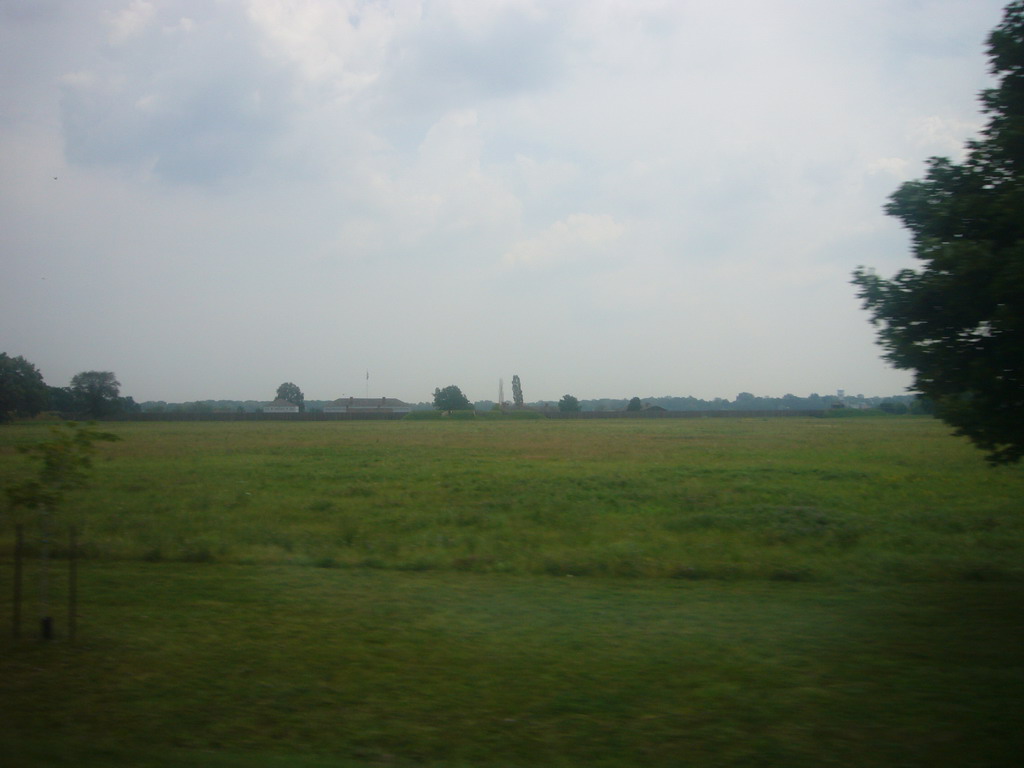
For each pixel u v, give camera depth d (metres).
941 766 4.78
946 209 8.20
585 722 5.50
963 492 20.61
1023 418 7.99
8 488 7.48
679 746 5.10
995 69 8.34
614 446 41.97
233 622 8.26
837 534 14.02
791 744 5.11
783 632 7.88
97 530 14.62
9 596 9.48
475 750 5.04
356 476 25.27
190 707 5.77
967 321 8.12
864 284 8.65
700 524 15.41
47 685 6.25
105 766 4.72
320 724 5.45
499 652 7.20
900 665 6.73
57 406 97.00
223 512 17.30
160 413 101.00
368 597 9.52
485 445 43.50
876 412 113.81
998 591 9.81
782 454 34.59
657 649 7.28
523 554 12.50
